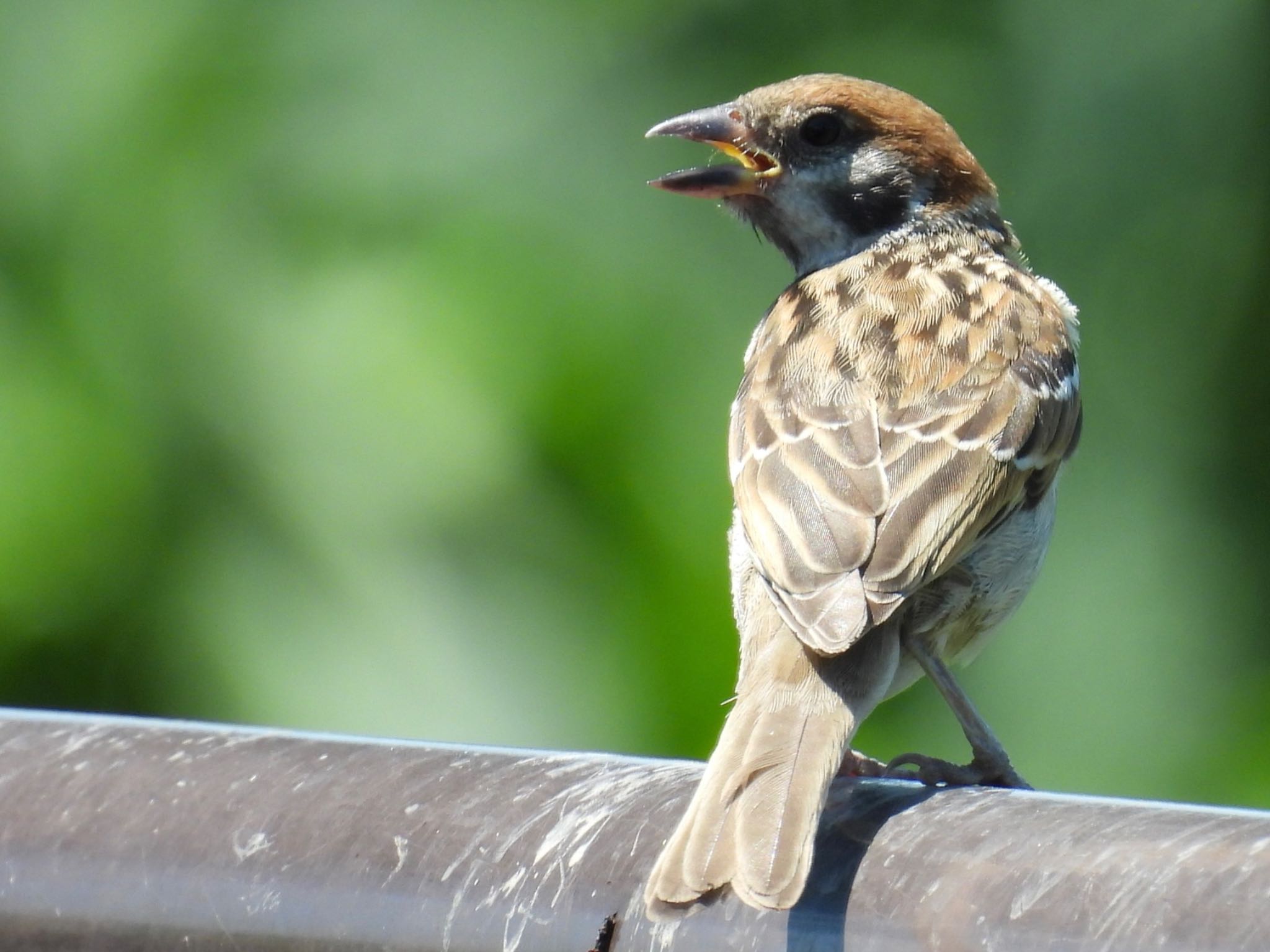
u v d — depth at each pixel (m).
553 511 10.70
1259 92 12.52
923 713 11.17
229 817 6.11
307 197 11.45
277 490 10.73
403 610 10.49
